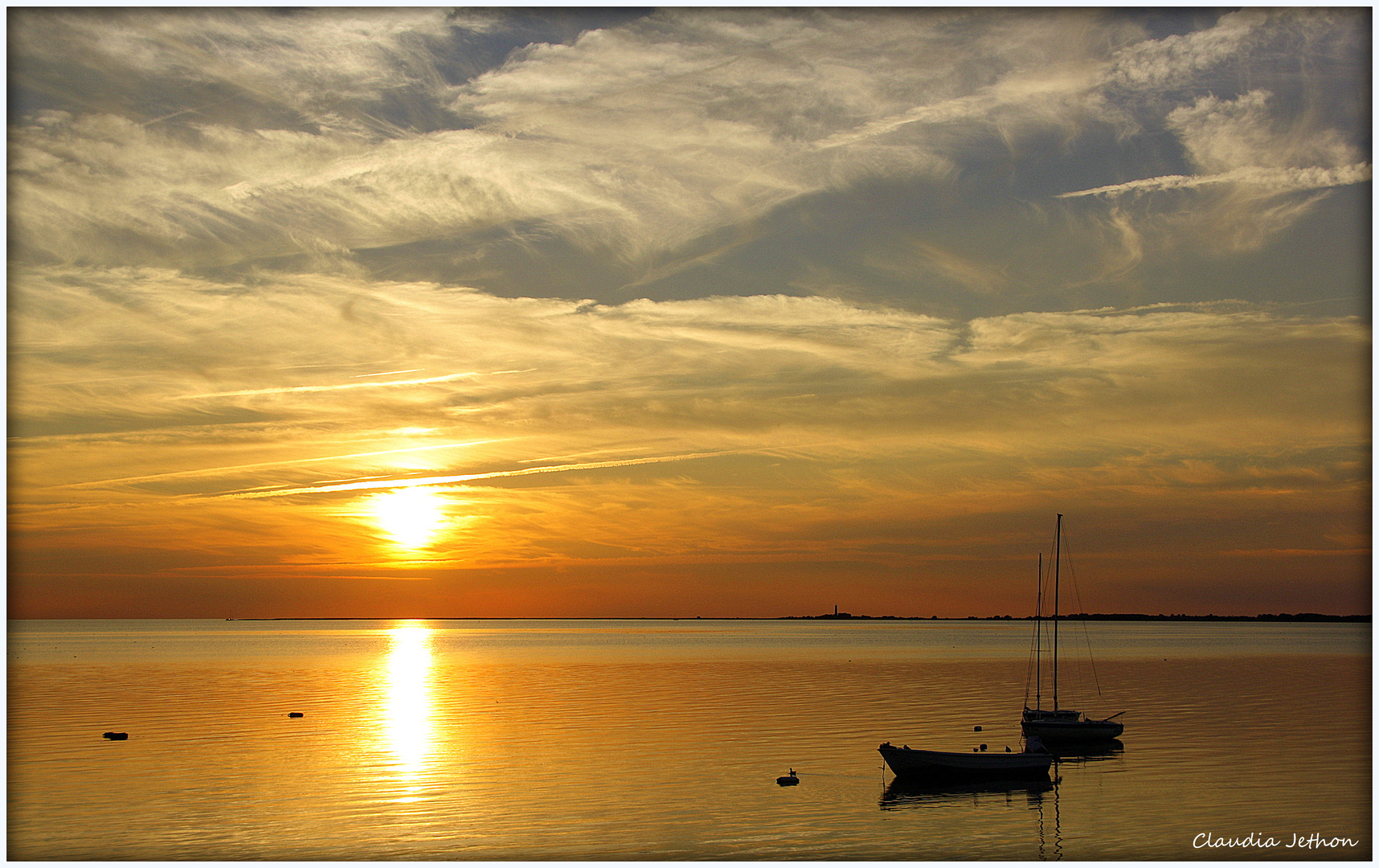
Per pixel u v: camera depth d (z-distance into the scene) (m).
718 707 92.69
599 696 104.56
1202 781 56.78
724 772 58.97
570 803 51.06
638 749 66.88
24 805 50.81
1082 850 44.12
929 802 51.84
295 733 75.12
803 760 63.06
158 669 150.12
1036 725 71.38
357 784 55.28
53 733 75.25
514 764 61.19
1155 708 92.12
